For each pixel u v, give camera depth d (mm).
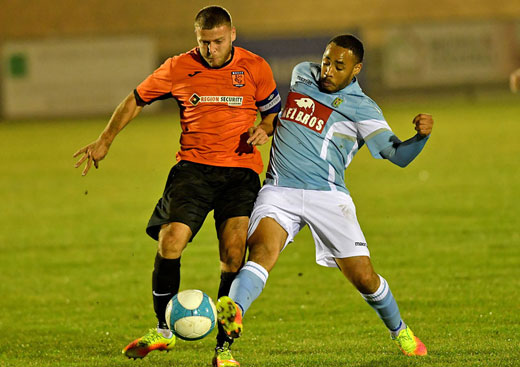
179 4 158750
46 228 44594
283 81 134875
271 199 19672
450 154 71500
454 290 27844
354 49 19266
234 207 20266
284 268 33219
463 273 30438
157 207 20516
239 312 16781
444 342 21266
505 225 39781
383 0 156500
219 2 158375
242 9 158375
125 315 26578
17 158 80625
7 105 132500
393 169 65125
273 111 21250
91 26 155750
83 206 51875
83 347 22531
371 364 19125
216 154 20609
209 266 34156
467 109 117438
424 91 138625
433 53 137625
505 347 20203
